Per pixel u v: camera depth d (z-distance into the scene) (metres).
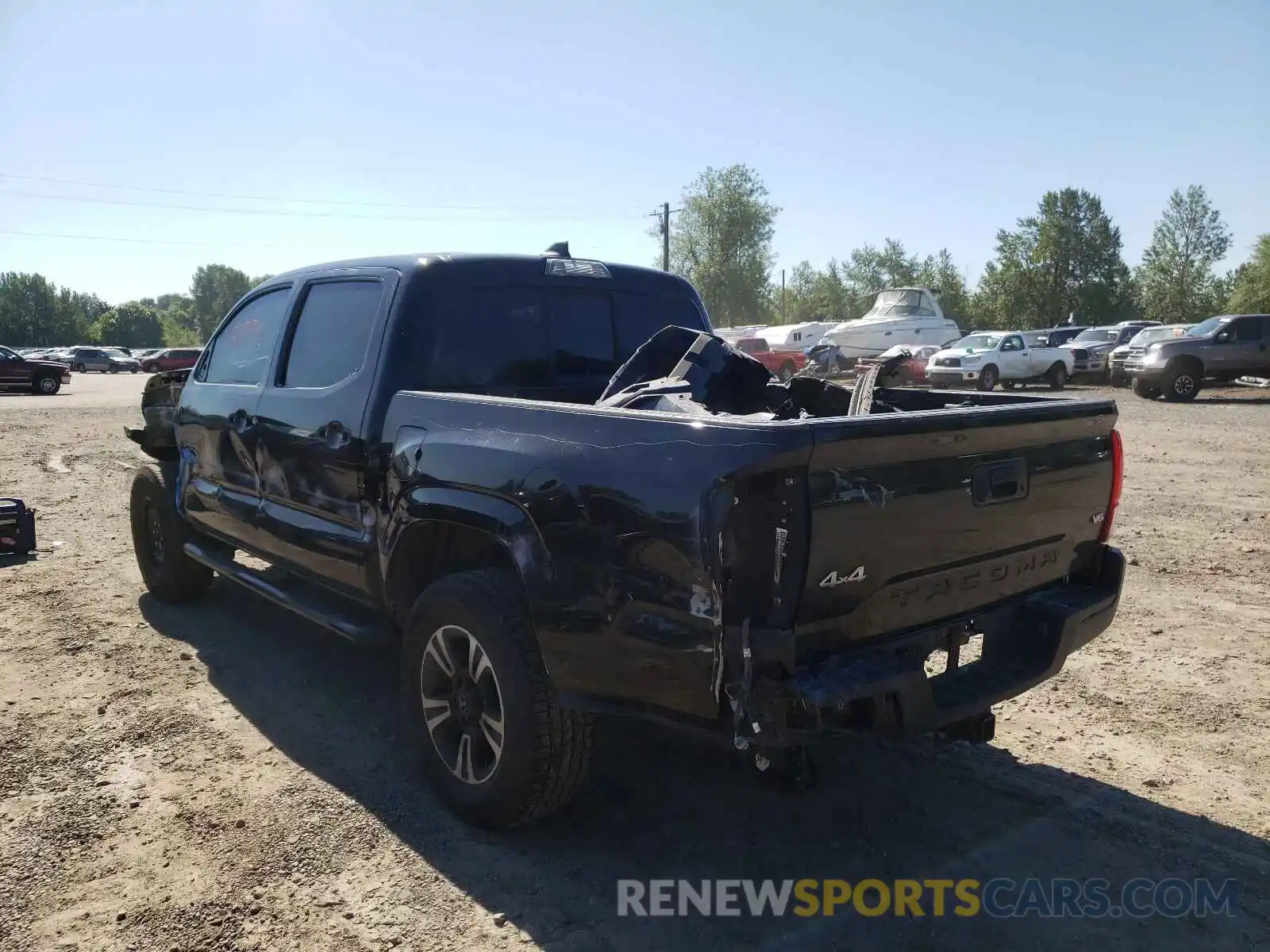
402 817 3.38
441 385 3.95
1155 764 3.82
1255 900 2.92
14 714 4.23
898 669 2.60
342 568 3.99
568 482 2.84
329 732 4.09
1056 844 3.24
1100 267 74.69
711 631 2.51
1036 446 3.14
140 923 2.77
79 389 36.09
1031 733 4.12
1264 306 69.25
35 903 2.86
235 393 4.80
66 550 7.48
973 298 79.19
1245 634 5.34
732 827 3.35
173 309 160.12
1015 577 3.19
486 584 3.19
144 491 5.86
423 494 3.36
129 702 4.39
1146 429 15.45
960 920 2.82
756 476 2.44
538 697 3.00
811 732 2.47
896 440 2.59
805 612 2.51
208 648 5.13
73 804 3.44
